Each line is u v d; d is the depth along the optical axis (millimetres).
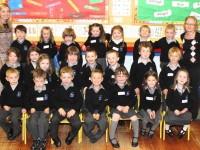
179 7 5051
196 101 4234
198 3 5047
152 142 3670
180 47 4730
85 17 5027
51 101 3641
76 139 3750
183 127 3764
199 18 5090
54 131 3508
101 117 3584
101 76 3578
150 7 5031
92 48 4121
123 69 3656
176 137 3812
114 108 3666
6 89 3684
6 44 4352
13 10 4941
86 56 4027
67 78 3584
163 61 4457
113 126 3545
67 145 3586
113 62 3955
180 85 3721
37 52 3996
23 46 4375
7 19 4332
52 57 4555
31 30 5031
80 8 4996
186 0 5027
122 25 5066
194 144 3631
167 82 4051
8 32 4355
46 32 4422
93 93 3645
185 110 3701
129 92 3705
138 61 4094
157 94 3746
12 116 3580
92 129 3639
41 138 3488
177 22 5098
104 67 4562
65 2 4969
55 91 3646
